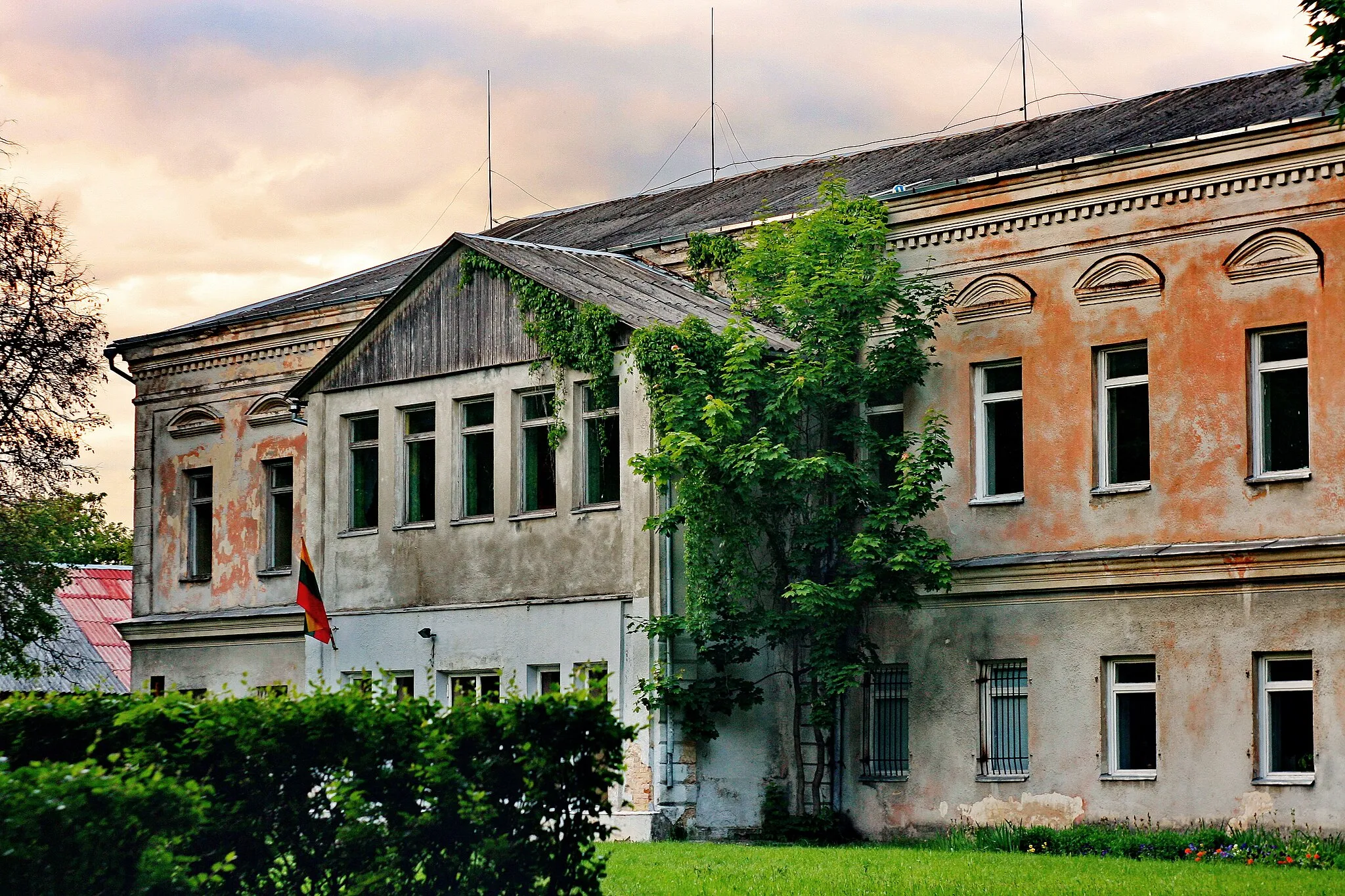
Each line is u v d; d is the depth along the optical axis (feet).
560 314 92.02
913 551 84.23
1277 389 81.56
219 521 122.72
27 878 32.63
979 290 89.81
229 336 122.62
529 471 94.53
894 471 90.48
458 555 95.86
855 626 91.20
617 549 89.40
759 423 87.86
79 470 124.57
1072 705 84.33
